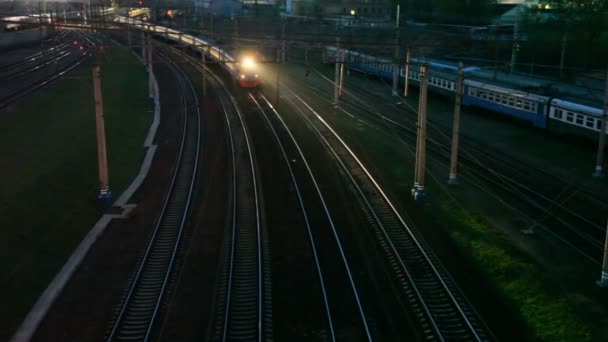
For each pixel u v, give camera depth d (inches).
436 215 768.3
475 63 1779.0
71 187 836.6
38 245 642.8
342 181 933.2
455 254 642.2
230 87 1863.9
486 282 578.2
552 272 603.5
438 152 1093.8
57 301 537.0
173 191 872.9
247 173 975.0
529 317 513.0
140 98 1598.2
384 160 1055.0
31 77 1578.5
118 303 533.3
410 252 645.9
